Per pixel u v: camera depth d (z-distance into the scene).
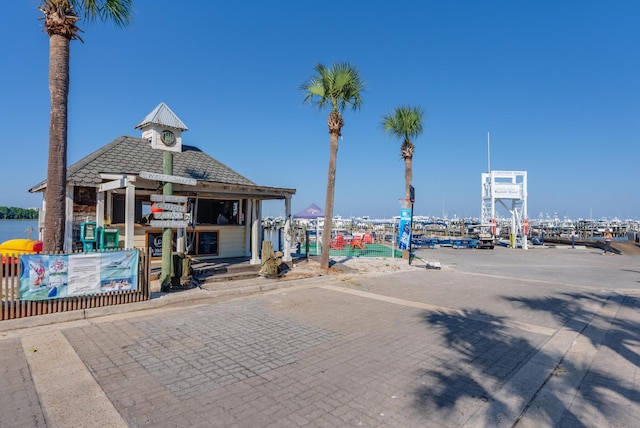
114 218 11.53
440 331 6.68
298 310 8.08
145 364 4.95
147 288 8.15
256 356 5.32
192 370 4.78
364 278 12.59
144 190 11.29
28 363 4.91
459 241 28.66
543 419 3.74
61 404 3.87
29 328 6.41
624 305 8.98
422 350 5.66
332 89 13.35
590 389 4.42
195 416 3.66
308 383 4.45
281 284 10.81
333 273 12.98
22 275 6.61
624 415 3.81
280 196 13.35
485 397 4.15
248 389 4.27
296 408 3.85
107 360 5.06
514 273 14.71
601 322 7.42
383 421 3.61
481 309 8.41
